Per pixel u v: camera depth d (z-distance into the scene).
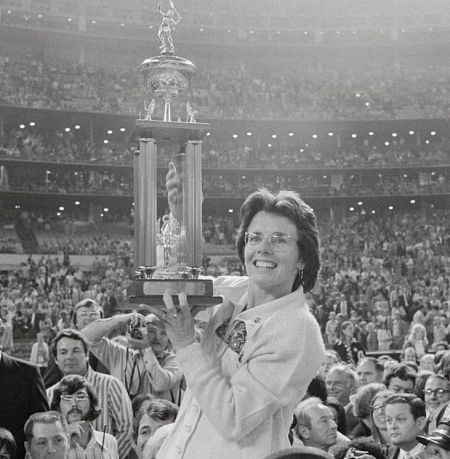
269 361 3.17
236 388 3.13
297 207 3.42
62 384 6.21
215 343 3.39
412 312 35.44
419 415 6.23
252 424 3.10
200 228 3.53
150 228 3.49
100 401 6.88
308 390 7.82
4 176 47.69
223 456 3.16
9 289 37.81
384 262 44.22
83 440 6.09
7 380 5.81
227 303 3.51
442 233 48.47
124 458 6.87
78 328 8.52
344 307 34.69
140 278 3.40
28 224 47.66
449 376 9.40
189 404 3.37
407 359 18.78
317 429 6.12
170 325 3.26
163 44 3.81
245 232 3.50
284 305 3.34
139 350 7.72
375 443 5.81
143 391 7.64
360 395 8.08
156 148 3.59
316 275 3.50
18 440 5.75
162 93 3.70
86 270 43.19
